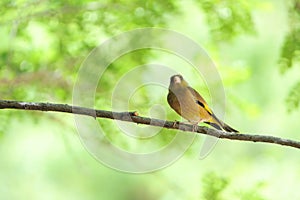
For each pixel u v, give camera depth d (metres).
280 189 13.99
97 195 17.58
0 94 12.59
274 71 16.25
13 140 16.84
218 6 12.87
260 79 16.61
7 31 12.99
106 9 12.95
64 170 17.09
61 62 13.00
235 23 12.93
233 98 13.39
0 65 13.02
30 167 16.95
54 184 17.14
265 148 16.95
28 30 13.04
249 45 16.58
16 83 12.80
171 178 13.42
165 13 13.05
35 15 12.80
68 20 12.88
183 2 13.68
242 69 13.41
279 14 15.83
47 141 16.94
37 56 12.99
